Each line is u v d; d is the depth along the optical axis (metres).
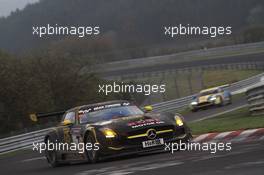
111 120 28.23
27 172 30.56
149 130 26.78
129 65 162.75
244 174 17.09
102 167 25.12
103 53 186.12
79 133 28.78
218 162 21.06
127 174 20.77
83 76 94.31
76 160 29.86
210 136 35.03
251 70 133.62
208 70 140.88
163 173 19.77
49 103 86.38
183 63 156.50
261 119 38.88
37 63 91.69
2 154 57.09
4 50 87.81
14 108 83.06
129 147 26.61
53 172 27.48
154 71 149.50
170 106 82.31
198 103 76.25
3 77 82.75
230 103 78.25
